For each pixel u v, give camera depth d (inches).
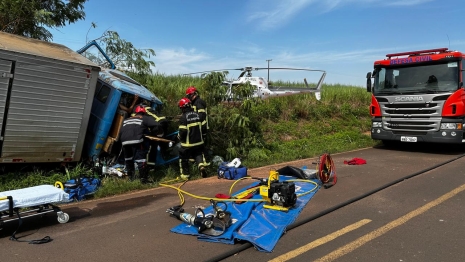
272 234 167.2
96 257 148.6
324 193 243.9
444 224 181.2
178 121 359.9
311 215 196.7
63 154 261.0
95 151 284.8
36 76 235.8
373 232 171.8
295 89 683.4
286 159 384.5
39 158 252.7
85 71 255.3
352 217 194.5
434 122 394.9
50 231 179.8
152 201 233.9
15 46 238.4
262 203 211.6
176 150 333.7
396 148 471.5
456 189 247.9
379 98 439.5
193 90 315.6
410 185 263.6
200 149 306.3
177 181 289.4
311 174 277.7
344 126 617.0
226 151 364.8
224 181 289.4
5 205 168.1
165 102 392.8
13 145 237.8
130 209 216.7
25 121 237.3
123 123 278.5
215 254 150.3
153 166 299.9
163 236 171.5
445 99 386.9
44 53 245.6
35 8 384.8
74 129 259.4
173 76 623.8
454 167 330.6
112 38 387.5
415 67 415.2
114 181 265.4
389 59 434.9
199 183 283.3
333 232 172.9
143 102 302.2
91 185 247.4
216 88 379.9
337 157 398.0
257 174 313.0
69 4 439.5
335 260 143.2
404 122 418.6
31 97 236.4
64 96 249.9
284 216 192.1
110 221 194.7
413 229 175.0
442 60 393.7
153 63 421.4
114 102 281.1
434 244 157.0
